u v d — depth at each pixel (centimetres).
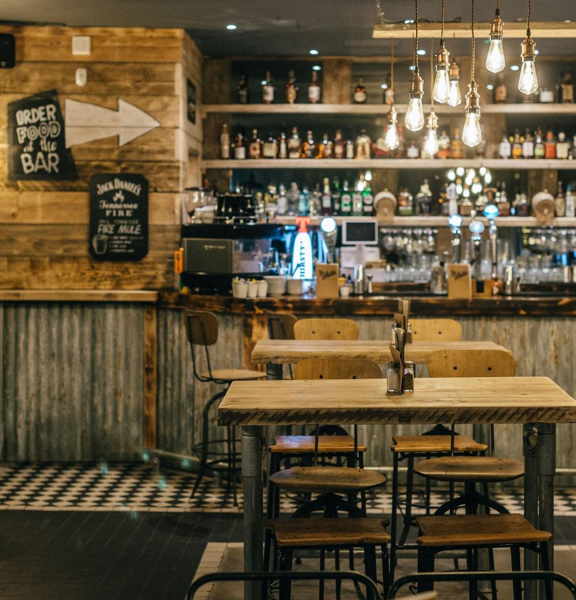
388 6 672
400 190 898
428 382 412
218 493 636
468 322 652
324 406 354
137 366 710
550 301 644
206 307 675
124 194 739
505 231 895
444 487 645
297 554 475
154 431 710
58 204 742
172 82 736
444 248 875
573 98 870
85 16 700
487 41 788
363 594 436
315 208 866
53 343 713
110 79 736
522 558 492
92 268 744
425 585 329
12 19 712
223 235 703
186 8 675
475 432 501
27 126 739
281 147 860
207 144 870
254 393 384
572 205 858
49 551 511
